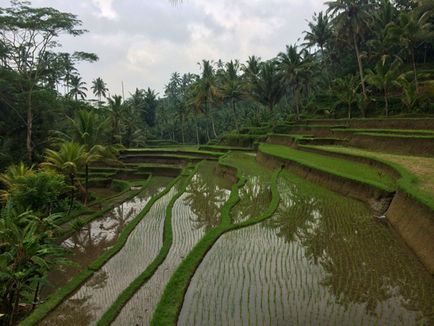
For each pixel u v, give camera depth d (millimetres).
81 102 45438
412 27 34812
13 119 35062
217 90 55906
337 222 13406
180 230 16031
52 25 33500
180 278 9539
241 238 12672
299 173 23500
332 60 62062
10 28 32469
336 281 8789
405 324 6820
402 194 12461
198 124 85375
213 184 27031
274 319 7316
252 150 46031
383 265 9492
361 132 29656
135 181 36656
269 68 51125
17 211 15219
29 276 11516
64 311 10391
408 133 26484
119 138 47688
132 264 13336
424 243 9734
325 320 7109
